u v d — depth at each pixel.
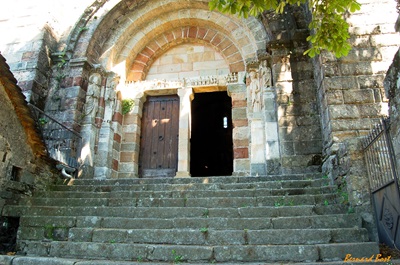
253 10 5.67
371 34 8.42
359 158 5.97
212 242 5.02
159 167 11.33
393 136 4.71
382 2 8.66
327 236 4.89
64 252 5.12
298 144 9.05
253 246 4.64
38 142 7.77
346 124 7.74
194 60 12.30
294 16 10.45
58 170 8.75
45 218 5.96
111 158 10.75
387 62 8.18
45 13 11.31
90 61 11.24
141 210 6.06
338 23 5.96
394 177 4.67
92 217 5.84
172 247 4.75
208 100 17.00
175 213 5.91
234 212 5.77
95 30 11.35
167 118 11.86
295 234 4.93
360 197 5.72
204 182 7.75
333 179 6.86
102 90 11.27
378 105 7.85
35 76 10.36
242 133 10.65
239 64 11.62
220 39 12.14
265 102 9.73
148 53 12.52
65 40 11.53
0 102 6.86
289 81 9.66
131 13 12.13
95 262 4.50
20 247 5.76
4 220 6.52
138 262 4.57
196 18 12.21
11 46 11.00
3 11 11.57
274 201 6.21
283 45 9.99
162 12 12.33
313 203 6.18
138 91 11.91
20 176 7.30
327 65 8.34
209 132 18.08
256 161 9.31
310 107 9.34
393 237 4.83
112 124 11.12
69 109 10.38
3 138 6.88
